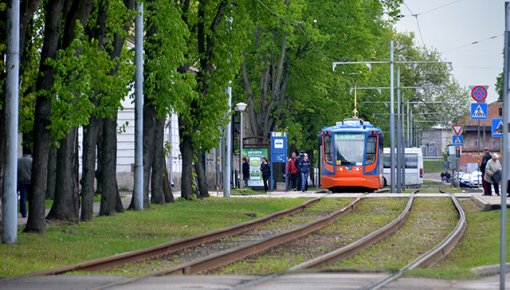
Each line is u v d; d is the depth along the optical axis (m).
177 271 45.22
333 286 38.84
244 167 174.12
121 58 84.50
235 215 93.25
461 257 56.34
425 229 79.31
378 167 157.75
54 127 65.94
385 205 114.25
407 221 88.50
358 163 157.25
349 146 158.00
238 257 54.78
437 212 101.31
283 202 118.12
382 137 160.25
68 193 76.19
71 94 66.38
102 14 78.50
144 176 100.88
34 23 78.06
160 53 99.06
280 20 169.38
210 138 119.81
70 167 76.25
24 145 91.44
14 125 60.22
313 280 41.22
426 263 50.06
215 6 119.94
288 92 190.62
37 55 79.06
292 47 179.62
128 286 39.66
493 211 94.12
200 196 128.62
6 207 60.03
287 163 174.25
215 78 120.06
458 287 38.97
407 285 39.31
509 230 70.00
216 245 64.38
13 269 47.62
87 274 45.09
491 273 44.91
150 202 109.25
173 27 98.00
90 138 82.38
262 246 60.97
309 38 174.00
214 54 119.75
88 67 71.44
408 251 59.75
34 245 58.78
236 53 120.62
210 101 119.69
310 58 182.88
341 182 156.88
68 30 68.75
